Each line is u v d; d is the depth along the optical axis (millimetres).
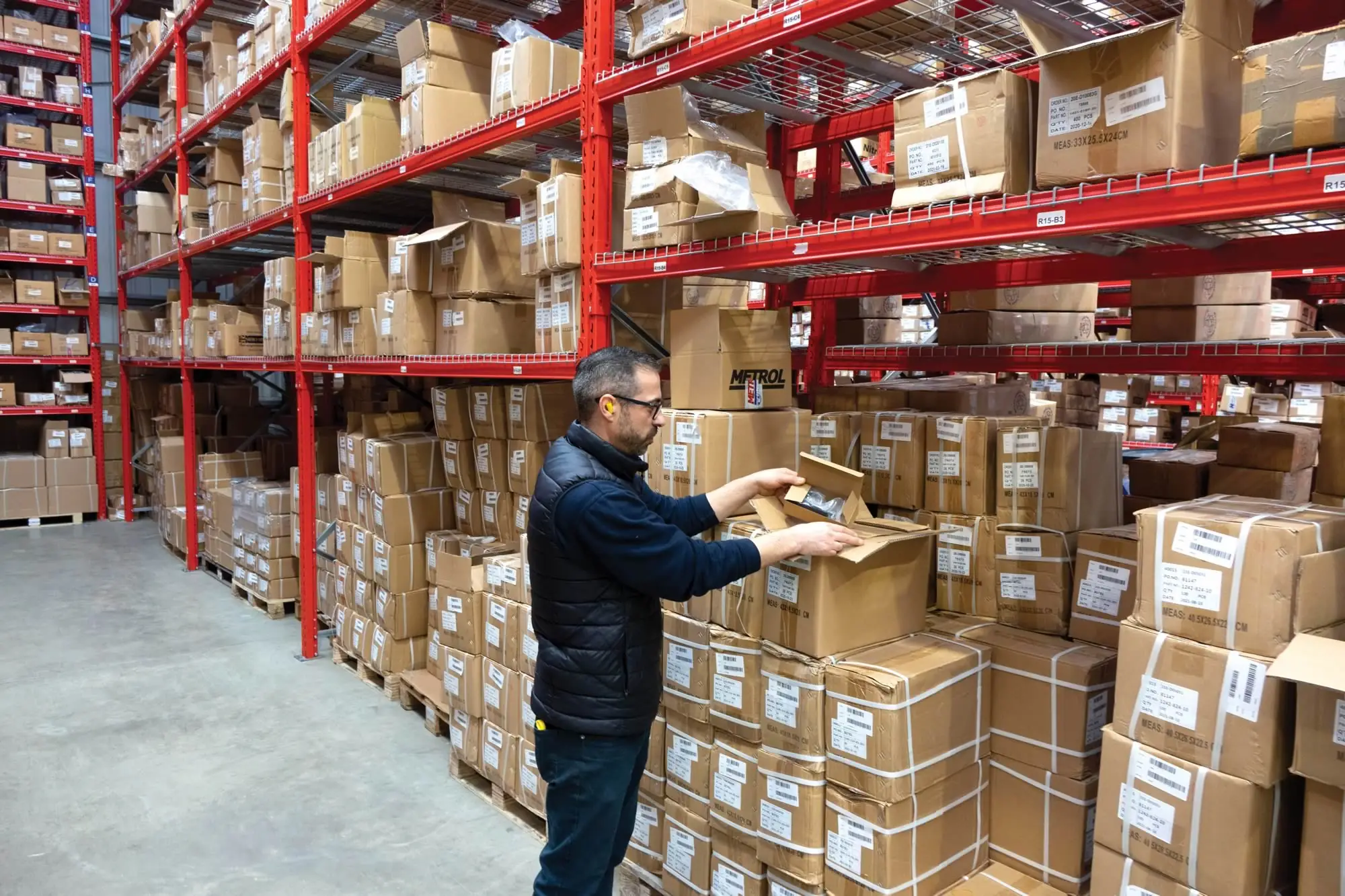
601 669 1958
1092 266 2717
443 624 3393
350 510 4414
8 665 4480
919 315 5680
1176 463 2523
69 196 8180
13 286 7914
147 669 4480
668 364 3193
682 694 2342
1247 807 1461
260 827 2992
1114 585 2035
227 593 5988
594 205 2629
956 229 1767
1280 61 1338
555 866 2041
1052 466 2178
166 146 6684
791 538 1882
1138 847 1618
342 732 3756
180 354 6711
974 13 2295
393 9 3932
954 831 2008
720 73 2865
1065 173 1604
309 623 4691
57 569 6523
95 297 8352
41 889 2633
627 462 2004
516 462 3398
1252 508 1630
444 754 3564
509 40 3146
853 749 1906
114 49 7941
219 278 8516
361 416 4500
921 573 2199
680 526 2088
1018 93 1718
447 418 3832
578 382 2016
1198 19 1470
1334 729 1347
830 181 3889
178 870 2744
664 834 2473
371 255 4043
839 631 2004
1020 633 2186
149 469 8492
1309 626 1428
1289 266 2301
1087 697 1914
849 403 3188
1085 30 2027
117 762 3457
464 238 3395
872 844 1885
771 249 2115
